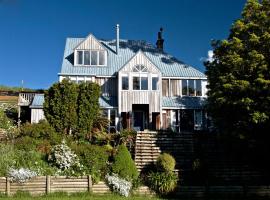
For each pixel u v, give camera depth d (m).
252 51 28.06
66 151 27.28
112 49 50.09
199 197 26.27
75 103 33.97
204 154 32.66
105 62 46.56
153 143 33.72
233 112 29.50
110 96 45.12
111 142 33.78
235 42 29.80
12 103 48.53
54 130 32.31
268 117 27.03
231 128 29.59
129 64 43.97
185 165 30.81
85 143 32.09
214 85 32.09
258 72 27.81
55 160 27.23
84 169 26.61
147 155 32.00
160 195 26.33
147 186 26.75
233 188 26.77
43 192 25.22
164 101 44.94
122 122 43.41
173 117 44.69
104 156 27.62
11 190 24.94
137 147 32.69
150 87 43.75
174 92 46.03
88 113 34.03
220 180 29.58
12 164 26.36
